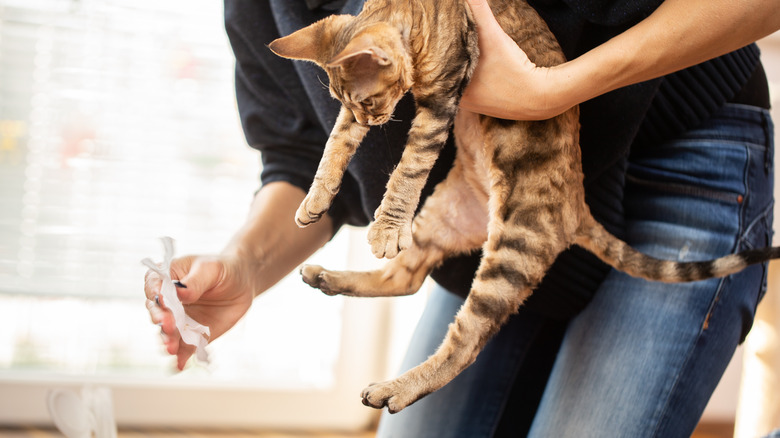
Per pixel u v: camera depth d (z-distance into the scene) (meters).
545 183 1.30
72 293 2.79
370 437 3.00
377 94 1.19
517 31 1.24
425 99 1.21
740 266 1.30
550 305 1.48
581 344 1.45
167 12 2.76
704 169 1.44
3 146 2.68
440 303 1.66
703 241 1.42
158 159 2.82
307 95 1.50
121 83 2.76
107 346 2.84
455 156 1.45
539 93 1.13
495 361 1.64
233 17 1.54
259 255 1.47
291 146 1.58
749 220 1.45
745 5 1.08
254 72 1.59
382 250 1.16
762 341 1.70
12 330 2.75
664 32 1.10
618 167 1.42
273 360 3.03
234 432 2.88
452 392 1.62
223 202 2.90
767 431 1.68
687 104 1.42
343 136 1.24
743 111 1.47
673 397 1.35
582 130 1.35
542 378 1.68
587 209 1.37
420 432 1.61
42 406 2.71
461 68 1.16
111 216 2.80
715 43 1.11
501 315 1.29
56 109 2.72
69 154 2.74
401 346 2.93
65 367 2.81
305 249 1.58
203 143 2.86
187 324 1.15
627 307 1.42
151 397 2.83
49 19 2.67
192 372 2.91
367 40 1.12
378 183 1.43
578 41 1.30
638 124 1.34
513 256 1.29
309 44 1.20
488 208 1.37
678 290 1.40
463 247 1.44
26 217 2.73
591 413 1.38
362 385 3.07
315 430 3.02
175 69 2.80
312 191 1.20
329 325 3.06
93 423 1.26
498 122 1.30
